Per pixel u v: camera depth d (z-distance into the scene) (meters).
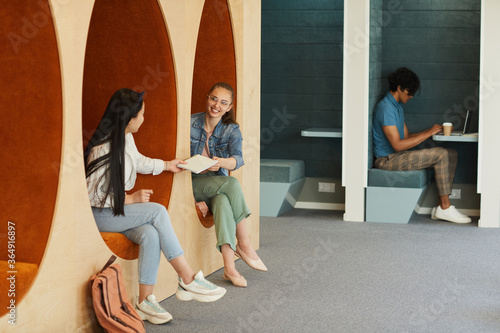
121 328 3.77
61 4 3.49
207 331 4.13
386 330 4.19
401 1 7.99
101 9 4.73
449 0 7.87
